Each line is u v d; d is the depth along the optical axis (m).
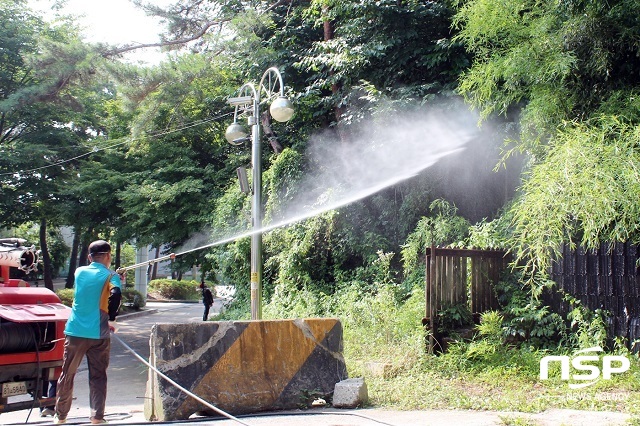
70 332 5.77
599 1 8.00
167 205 17.44
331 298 12.63
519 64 8.48
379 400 6.75
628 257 8.18
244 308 14.30
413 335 8.87
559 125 8.27
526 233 8.01
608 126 7.09
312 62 14.88
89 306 5.81
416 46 13.95
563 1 8.30
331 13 14.36
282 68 15.65
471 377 7.71
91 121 22.92
